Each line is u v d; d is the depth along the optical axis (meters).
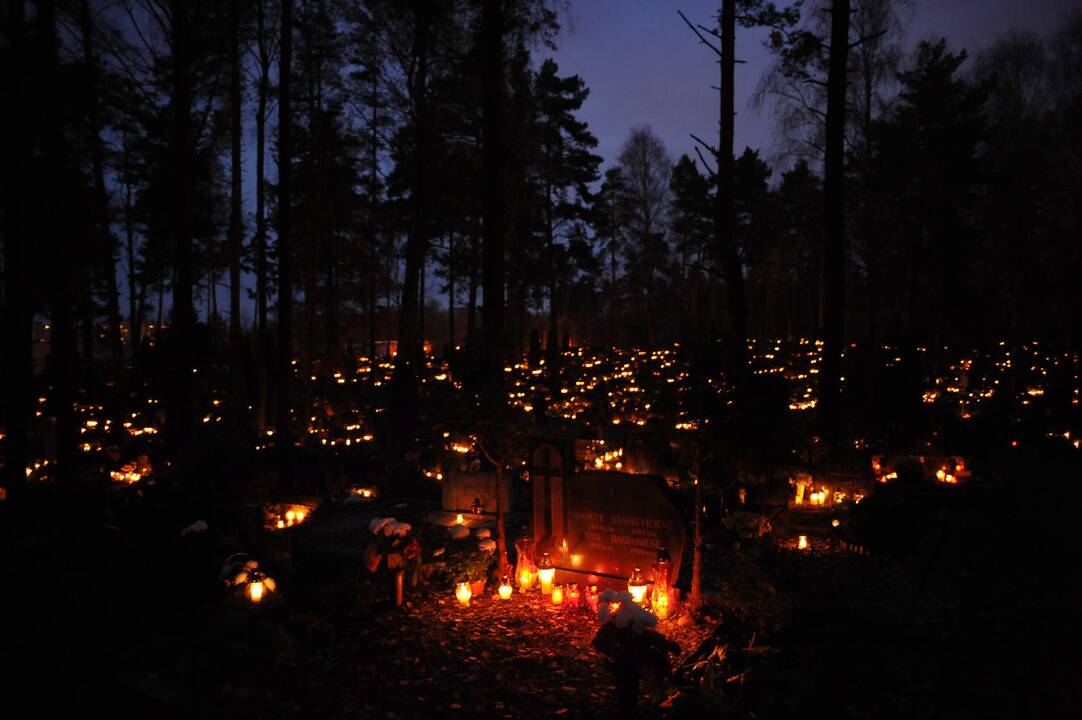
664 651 6.12
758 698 6.39
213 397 21.69
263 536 10.36
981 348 32.47
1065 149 27.45
